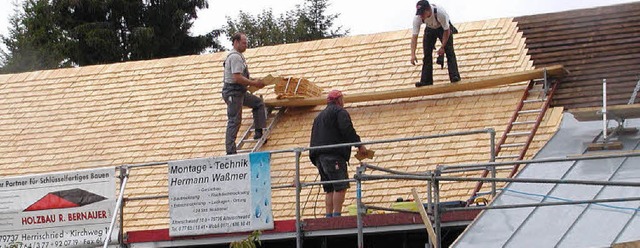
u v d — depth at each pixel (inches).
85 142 761.0
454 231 604.4
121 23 1563.7
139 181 707.4
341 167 602.5
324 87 752.3
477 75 714.2
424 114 697.6
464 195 618.2
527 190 574.2
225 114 755.4
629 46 706.2
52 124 791.1
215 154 716.0
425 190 635.5
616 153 563.8
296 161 594.9
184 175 616.7
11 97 835.4
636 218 529.3
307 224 592.7
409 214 575.8
